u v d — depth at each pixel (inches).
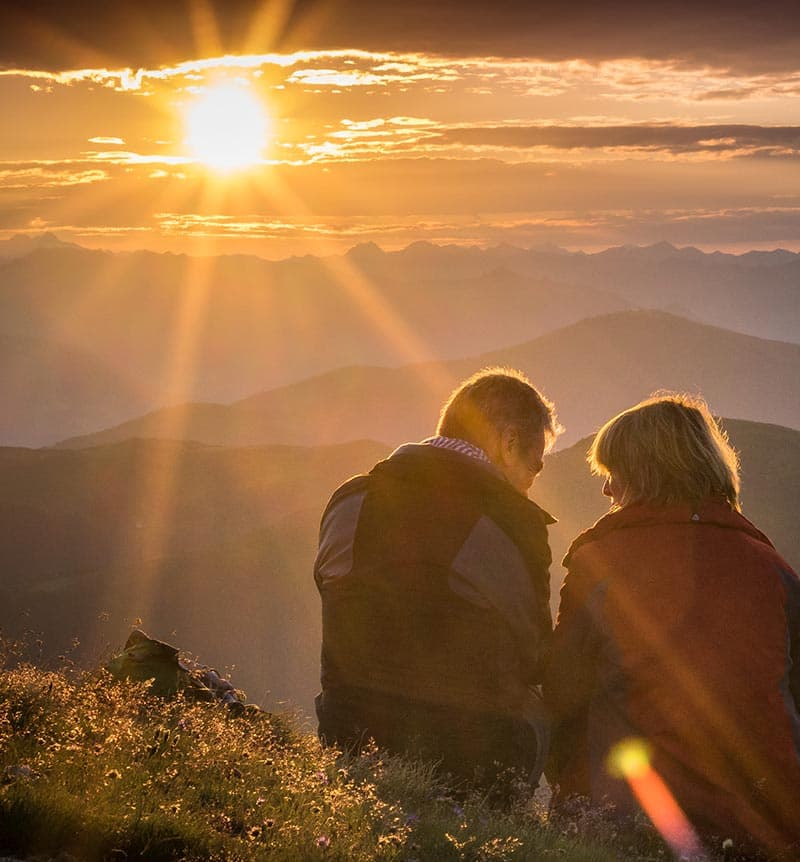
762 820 191.2
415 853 163.5
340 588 218.4
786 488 7662.4
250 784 169.8
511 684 216.5
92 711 182.1
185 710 209.8
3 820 125.2
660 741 200.4
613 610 209.8
